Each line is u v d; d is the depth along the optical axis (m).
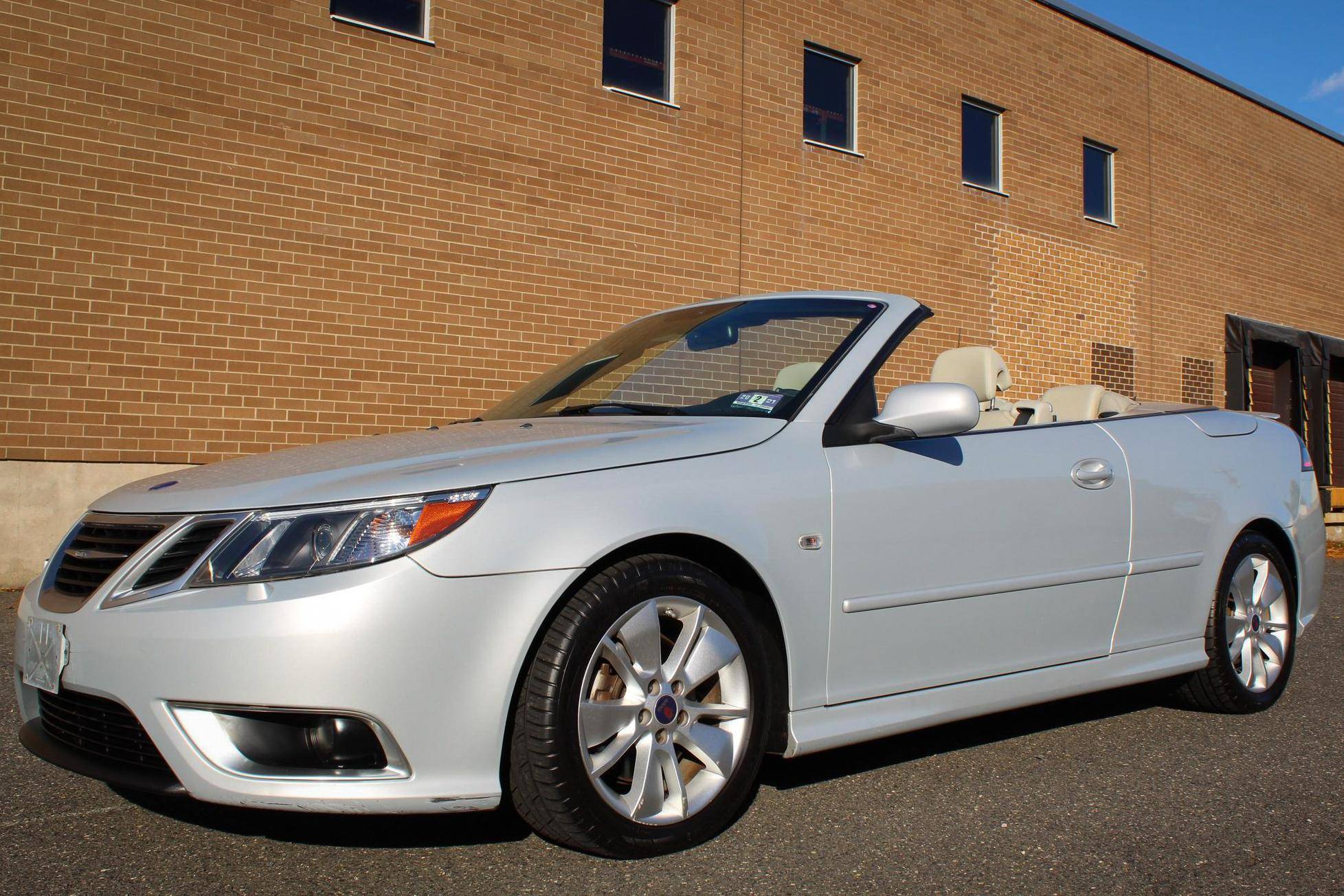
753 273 10.38
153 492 2.72
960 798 3.08
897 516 3.07
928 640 3.13
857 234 11.20
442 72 8.59
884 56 11.49
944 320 11.97
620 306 9.51
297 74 7.97
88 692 2.47
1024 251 12.78
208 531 2.46
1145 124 14.37
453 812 2.41
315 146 8.04
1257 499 4.14
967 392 3.00
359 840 2.71
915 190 11.72
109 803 2.98
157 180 7.45
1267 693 4.14
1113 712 4.12
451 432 3.21
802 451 2.99
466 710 2.37
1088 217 13.62
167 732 2.35
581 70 9.31
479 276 8.75
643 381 3.49
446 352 8.59
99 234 7.27
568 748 2.44
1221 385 15.34
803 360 3.31
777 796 3.07
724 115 10.22
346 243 8.16
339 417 8.11
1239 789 3.21
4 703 4.10
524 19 9.00
